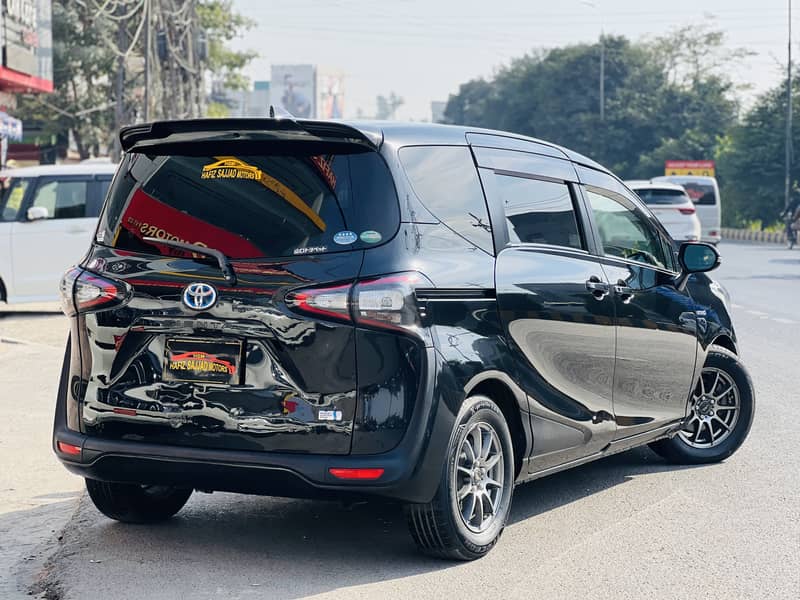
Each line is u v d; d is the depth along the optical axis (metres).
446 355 5.13
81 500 6.61
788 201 56.31
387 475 4.94
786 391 10.49
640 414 6.82
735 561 5.50
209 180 5.20
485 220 5.61
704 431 7.77
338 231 5.02
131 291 5.19
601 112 99.38
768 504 6.62
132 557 5.48
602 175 6.82
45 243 16.58
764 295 20.73
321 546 5.68
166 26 40.16
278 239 5.04
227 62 67.56
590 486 7.09
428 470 5.05
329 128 5.05
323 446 4.96
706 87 99.50
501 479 5.56
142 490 5.97
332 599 4.88
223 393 5.05
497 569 5.32
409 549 5.63
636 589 5.06
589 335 6.20
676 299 7.16
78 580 5.12
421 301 5.05
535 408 5.79
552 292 5.90
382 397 4.95
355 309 4.92
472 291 5.36
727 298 7.90
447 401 5.10
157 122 5.19
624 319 6.55
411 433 4.98
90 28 48.22
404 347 4.98
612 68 106.62
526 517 6.31
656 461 7.83
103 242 5.38
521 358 5.65
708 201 38.06
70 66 49.00
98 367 5.29
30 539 5.90
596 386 6.31
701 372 7.60
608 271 6.49
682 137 89.31
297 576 5.19
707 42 103.94
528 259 5.81
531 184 6.05
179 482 5.17
